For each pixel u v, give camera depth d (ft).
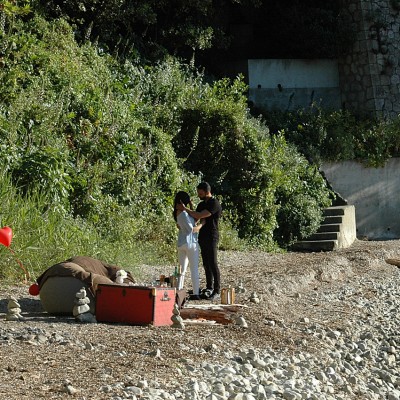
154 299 50.29
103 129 93.66
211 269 65.72
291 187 121.29
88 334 46.06
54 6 113.50
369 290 81.30
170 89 115.24
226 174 113.50
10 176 73.05
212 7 139.74
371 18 151.33
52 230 68.28
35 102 87.25
